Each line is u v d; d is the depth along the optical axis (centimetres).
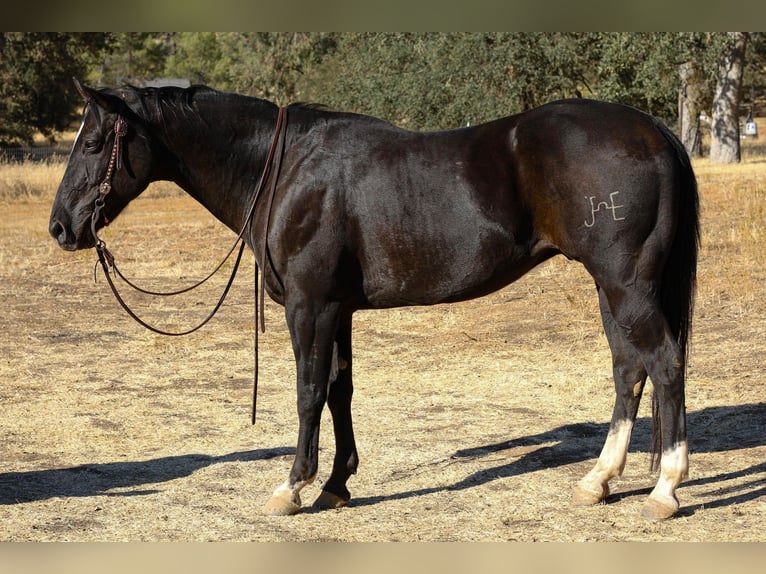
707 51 2559
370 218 493
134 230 1900
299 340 506
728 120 3138
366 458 614
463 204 482
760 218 1499
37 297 1231
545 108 486
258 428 688
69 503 536
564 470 579
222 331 1038
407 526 494
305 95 3300
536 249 489
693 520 486
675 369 467
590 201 461
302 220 498
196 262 1498
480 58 2516
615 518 496
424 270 492
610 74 2588
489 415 705
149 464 610
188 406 752
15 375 851
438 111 2633
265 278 519
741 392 719
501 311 1066
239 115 527
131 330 1044
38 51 4131
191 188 543
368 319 1068
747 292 1032
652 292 466
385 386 801
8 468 602
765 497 514
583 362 846
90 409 742
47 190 2709
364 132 510
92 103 521
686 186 476
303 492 561
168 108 526
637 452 614
